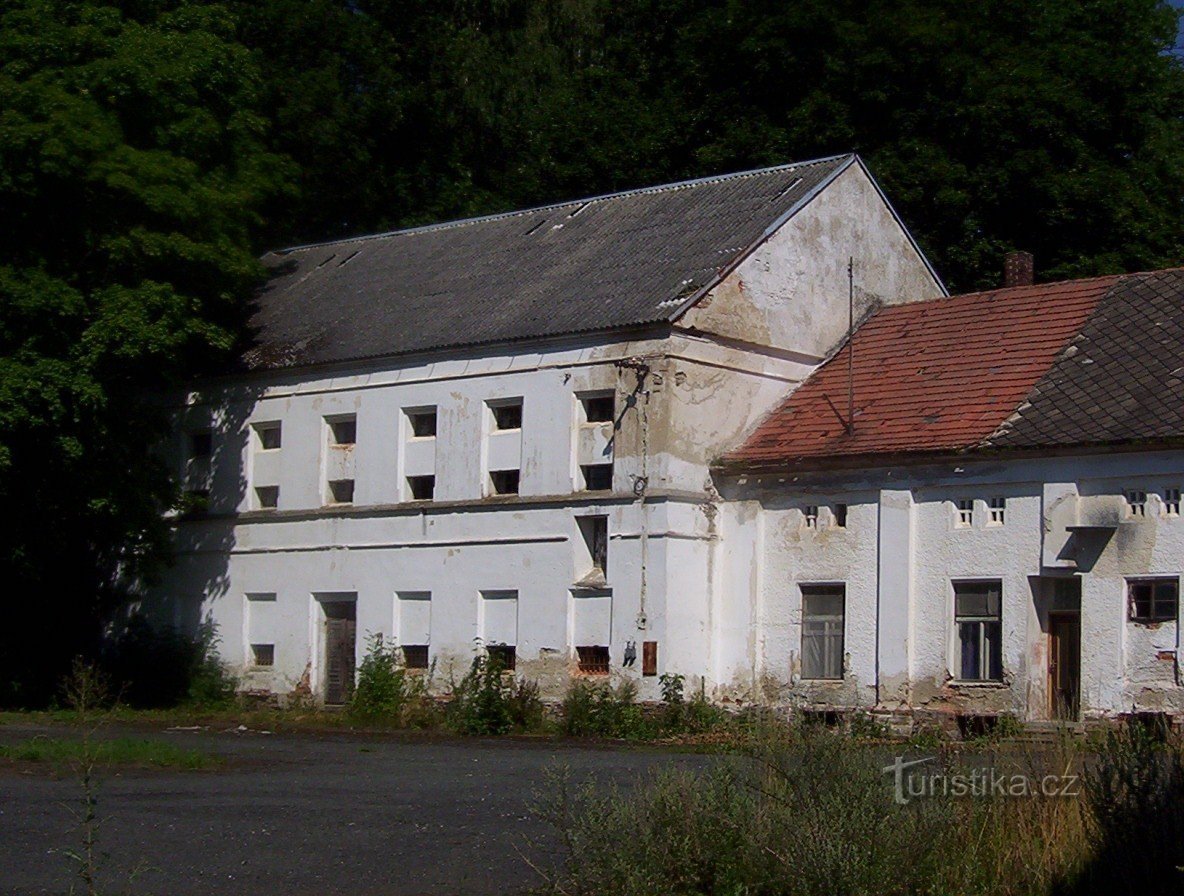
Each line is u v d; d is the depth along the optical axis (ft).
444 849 47.06
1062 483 85.25
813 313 105.70
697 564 97.45
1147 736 45.01
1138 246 128.26
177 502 115.44
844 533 94.27
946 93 133.39
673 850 40.14
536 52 171.42
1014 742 50.88
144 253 106.42
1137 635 81.92
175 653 118.83
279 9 151.74
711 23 144.36
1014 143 130.72
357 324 117.08
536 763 72.18
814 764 42.09
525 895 41.37
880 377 100.53
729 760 45.37
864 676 92.12
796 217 104.78
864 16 138.10
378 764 71.77
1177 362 87.97
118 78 107.14
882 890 38.34
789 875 39.09
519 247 119.03
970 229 130.31
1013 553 86.89
